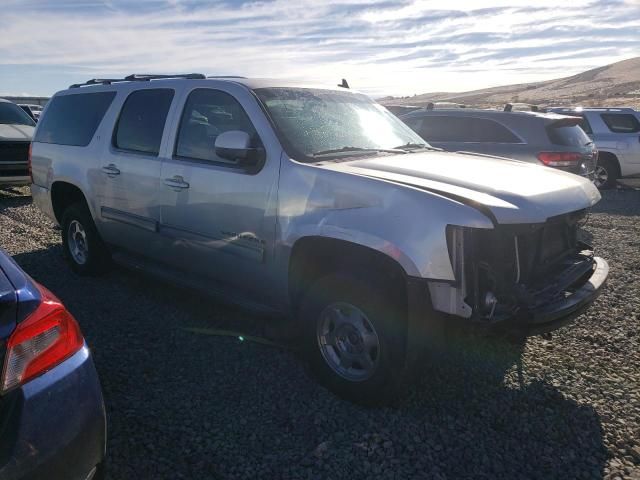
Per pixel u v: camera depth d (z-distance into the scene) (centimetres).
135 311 499
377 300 325
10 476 190
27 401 200
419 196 315
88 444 217
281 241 369
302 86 455
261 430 323
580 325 482
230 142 375
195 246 436
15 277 222
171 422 329
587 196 384
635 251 744
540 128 895
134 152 493
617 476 289
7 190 1202
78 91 595
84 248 586
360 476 286
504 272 324
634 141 1321
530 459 302
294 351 424
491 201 316
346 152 400
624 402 360
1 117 1148
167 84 480
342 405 351
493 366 405
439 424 332
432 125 970
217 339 443
